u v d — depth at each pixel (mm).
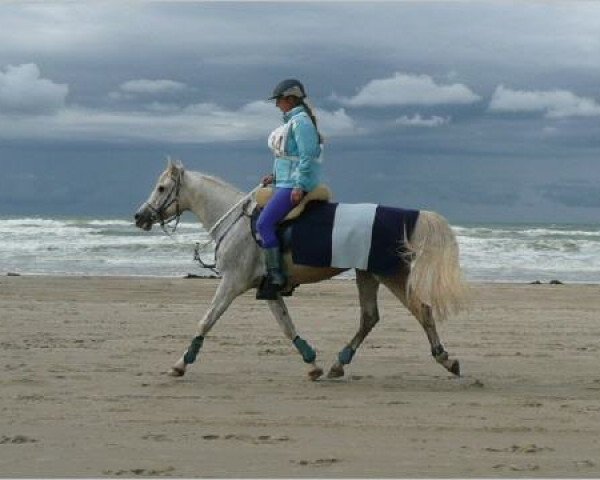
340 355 9297
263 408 7879
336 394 8516
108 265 29469
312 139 8711
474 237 43812
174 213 9484
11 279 22359
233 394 8477
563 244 37219
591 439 6836
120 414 7598
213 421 7371
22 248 34781
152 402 8078
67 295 18641
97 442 6660
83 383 8953
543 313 16219
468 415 7641
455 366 8906
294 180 8727
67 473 5832
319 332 13258
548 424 7328
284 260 8836
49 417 7469
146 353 10984
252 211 9039
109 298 18188
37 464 6035
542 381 9344
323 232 8656
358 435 6930
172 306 16672
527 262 32750
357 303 17609
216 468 5977
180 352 11094
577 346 12000
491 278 27250
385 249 8586
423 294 8539
